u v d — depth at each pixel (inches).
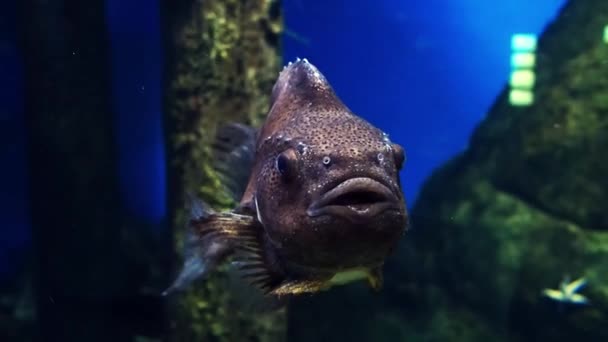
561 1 92.4
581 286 61.4
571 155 67.8
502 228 69.4
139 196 92.8
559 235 65.6
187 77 44.2
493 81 95.2
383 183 16.4
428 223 77.1
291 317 62.9
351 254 16.3
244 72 44.1
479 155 80.0
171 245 45.3
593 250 63.0
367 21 94.5
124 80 89.3
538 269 65.1
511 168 72.5
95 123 62.4
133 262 74.5
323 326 64.4
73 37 59.5
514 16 93.3
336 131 17.8
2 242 92.1
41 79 59.7
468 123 97.4
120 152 90.7
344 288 67.7
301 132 18.3
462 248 71.1
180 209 44.7
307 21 93.0
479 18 94.0
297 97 20.7
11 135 90.7
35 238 66.5
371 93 96.4
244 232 18.7
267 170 18.5
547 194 68.4
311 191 16.6
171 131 45.2
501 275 67.3
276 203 17.5
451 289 69.8
